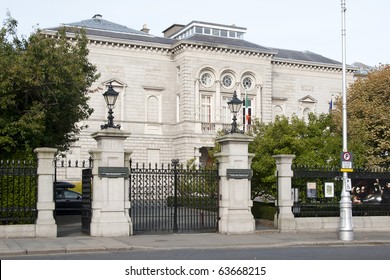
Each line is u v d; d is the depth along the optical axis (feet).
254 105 201.46
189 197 72.02
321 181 75.72
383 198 77.36
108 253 52.11
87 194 65.31
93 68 93.76
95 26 197.98
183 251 53.78
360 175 75.46
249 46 205.98
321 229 72.08
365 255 50.55
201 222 75.36
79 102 82.53
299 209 72.28
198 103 190.90
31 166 61.52
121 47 189.67
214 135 189.98
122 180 63.93
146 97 193.67
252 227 68.69
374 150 117.91
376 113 118.93
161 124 194.90
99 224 62.44
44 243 55.98
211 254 51.08
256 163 85.10
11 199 61.36
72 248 52.80
